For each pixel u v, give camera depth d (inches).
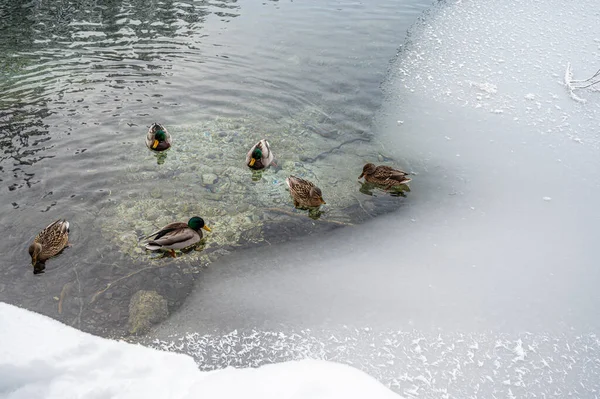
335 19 561.0
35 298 228.7
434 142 373.4
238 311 235.0
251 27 525.7
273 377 201.6
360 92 426.0
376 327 232.1
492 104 422.6
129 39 483.2
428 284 258.4
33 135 338.6
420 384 206.4
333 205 310.7
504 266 271.7
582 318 241.1
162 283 245.8
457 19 574.9
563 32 546.0
